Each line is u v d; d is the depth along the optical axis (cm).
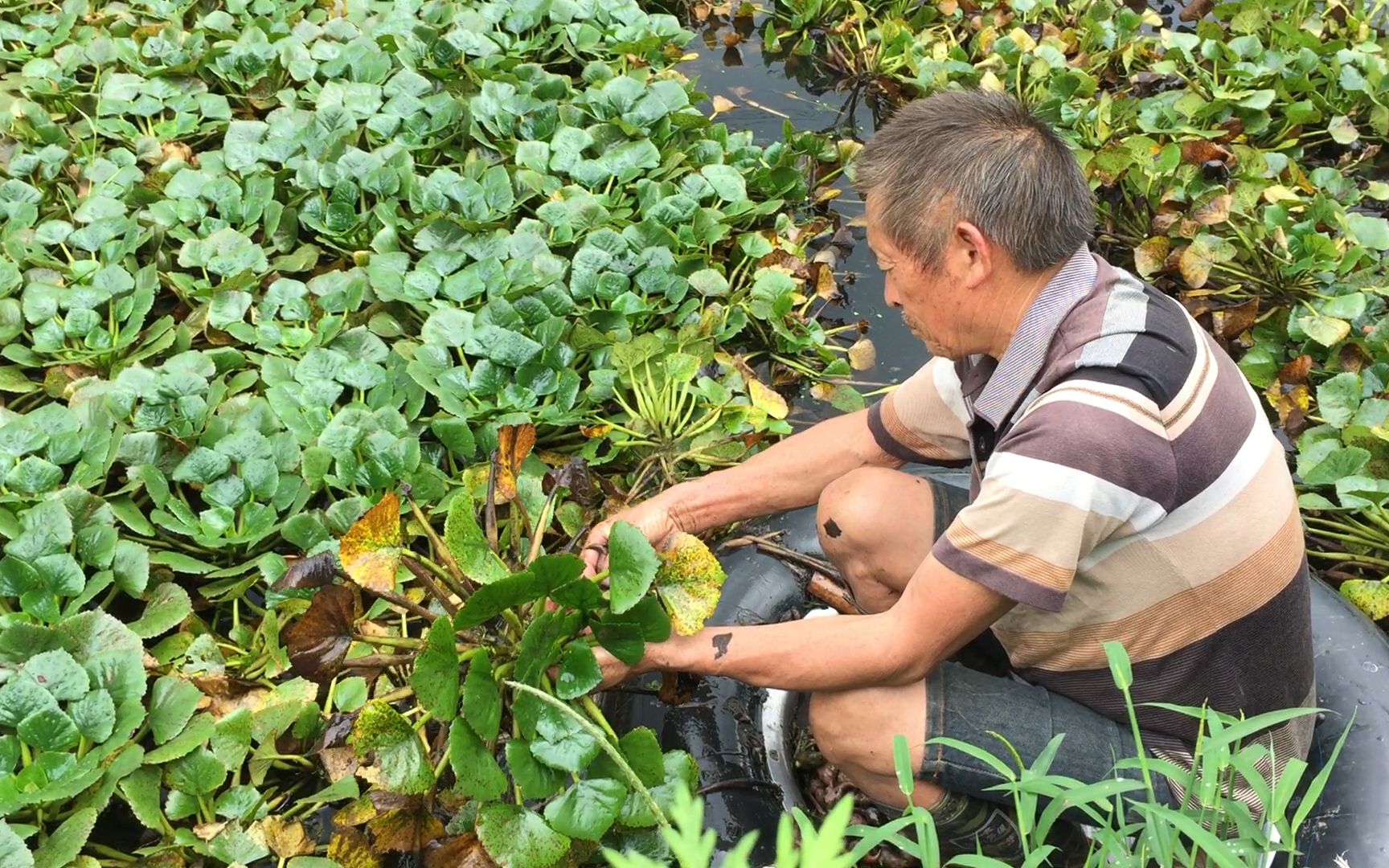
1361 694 207
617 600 168
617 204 336
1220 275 335
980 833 186
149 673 215
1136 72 439
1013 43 422
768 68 441
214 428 251
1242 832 142
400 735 174
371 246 323
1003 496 158
